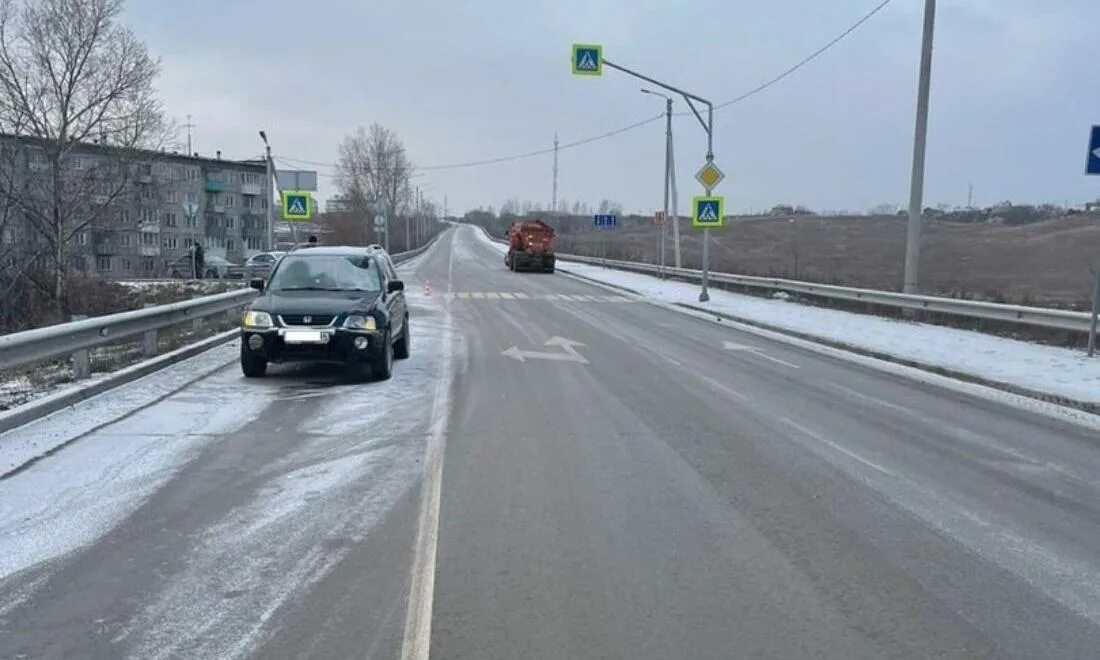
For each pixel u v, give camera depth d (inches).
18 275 1034.7
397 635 161.0
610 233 3636.8
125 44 1402.6
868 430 348.5
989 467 292.2
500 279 1581.0
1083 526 230.2
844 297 888.9
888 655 155.2
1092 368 503.8
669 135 1466.5
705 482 266.2
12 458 280.5
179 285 1301.7
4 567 192.7
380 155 3405.5
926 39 738.2
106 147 1245.7
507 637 160.2
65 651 154.3
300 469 275.1
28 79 1181.1
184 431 326.0
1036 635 164.1
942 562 201.9
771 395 425.4
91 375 418.6
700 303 997.2
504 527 222.1
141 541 209.5
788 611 173.3
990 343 620.4
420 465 281.4
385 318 456.1
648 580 188.4
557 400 399.2
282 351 438.3
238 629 163.3
